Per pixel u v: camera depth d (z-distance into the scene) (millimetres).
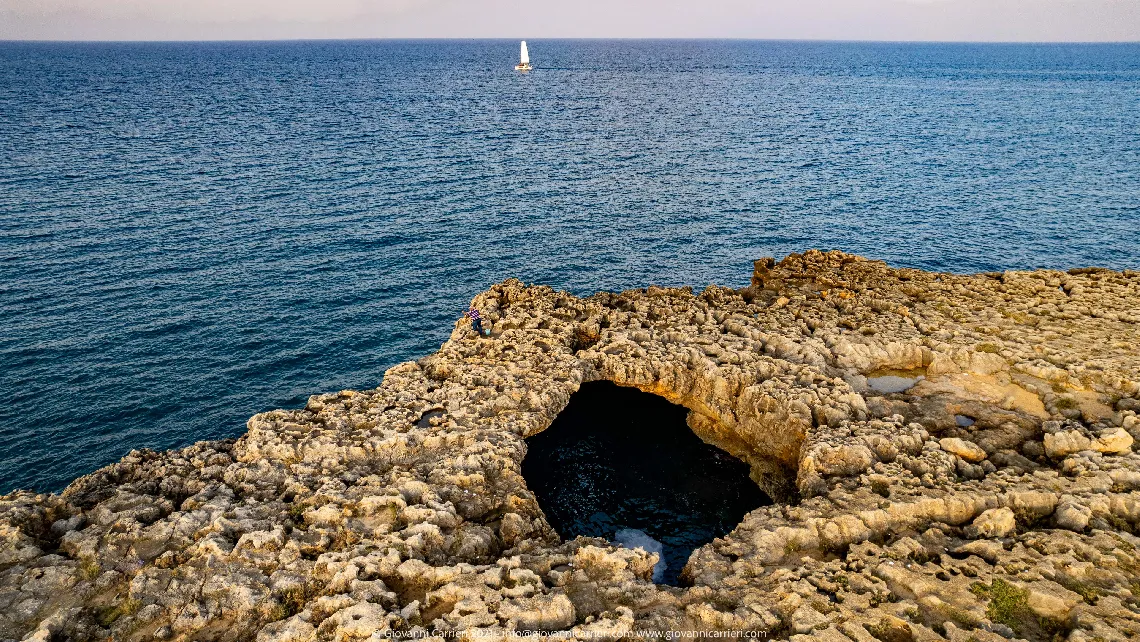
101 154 75438
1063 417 23484
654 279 49250
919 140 97312
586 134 99562
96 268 46281
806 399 24656
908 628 15039
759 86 180625
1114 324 29625
